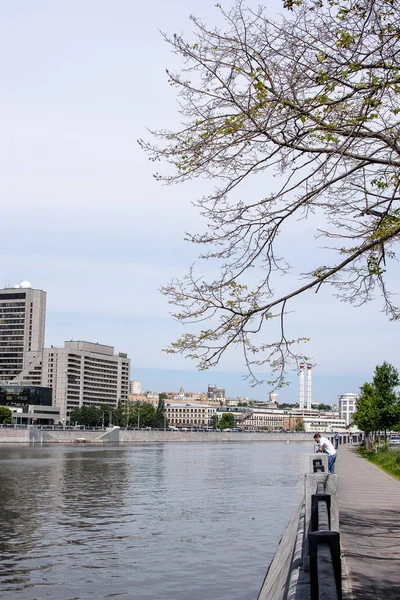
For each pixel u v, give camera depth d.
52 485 55.50
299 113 11.33
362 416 82.75
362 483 32.28
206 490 51.62
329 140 11.52
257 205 12.17
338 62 11.12
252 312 12.14
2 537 29.67
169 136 11.70
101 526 32.84
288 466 85.31
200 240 12.31
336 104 11.45
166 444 189.88
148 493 49.16
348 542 15.43
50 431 174.88
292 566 12.19
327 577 4.68
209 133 11.46
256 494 48.50
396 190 12.33
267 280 12.45
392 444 89.25
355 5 10.75
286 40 11.20
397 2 10.63
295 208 12.16
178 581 21.73
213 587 20.92
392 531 17.02
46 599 19.80
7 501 43.69
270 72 11.36
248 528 32.06
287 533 21.45
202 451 136.88
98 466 80.94
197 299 12.20
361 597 10.57
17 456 103.00
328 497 9.45
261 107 11.23
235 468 80.44
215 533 30.59
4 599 19.77
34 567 23.88
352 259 12.66
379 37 10.95
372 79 11.07
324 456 17.92
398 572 12.33
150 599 19.67
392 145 11.91
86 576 22.45
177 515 36.84
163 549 26.86
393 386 74.25
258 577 22.23
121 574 22.73
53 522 34.22
